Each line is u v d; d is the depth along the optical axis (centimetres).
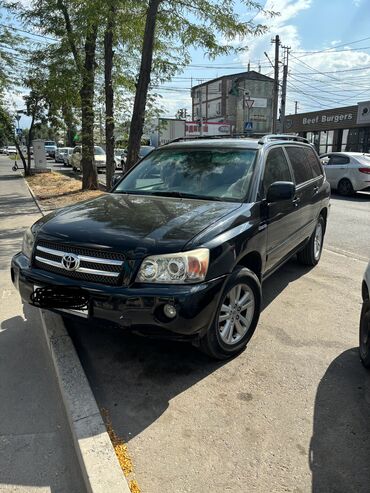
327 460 255
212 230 331
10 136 2539
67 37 1191
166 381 334
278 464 252
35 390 329
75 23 1114
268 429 281
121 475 232
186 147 487
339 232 927
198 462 253
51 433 284
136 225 337
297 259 643
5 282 558
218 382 333
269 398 314
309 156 615
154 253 304
